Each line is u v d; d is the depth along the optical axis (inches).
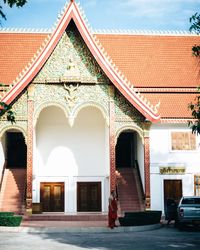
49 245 764.0
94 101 1279.5
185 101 1448.1
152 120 1268.5
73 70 1270.9
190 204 1055.6
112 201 1027.3
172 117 1369.3
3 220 1036.5
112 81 1263.5
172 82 1501.0
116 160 1521.9
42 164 1409.9
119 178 1429.6
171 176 1358.3
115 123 1283.2
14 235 930.1
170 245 766.5
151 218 1105.4
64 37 1283.2
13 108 1258.6
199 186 1363.2
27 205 1221.1
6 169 1412.4
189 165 1366.9
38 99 1264.8
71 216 1221.7
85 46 1280.8
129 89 1270.9
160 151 1364.4
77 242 808.9
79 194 1408.7
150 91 1470.2
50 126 1433.3
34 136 1305.4
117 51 1579.7
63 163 1421.0
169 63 1563.7
